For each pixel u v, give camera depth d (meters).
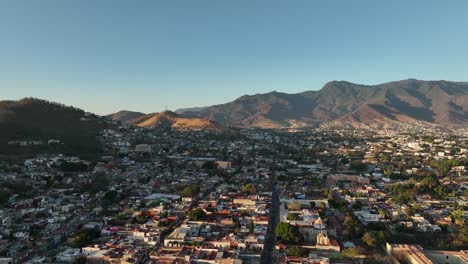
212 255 170.75
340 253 182.50
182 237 191.00
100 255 170.50
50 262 168.25
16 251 180.75
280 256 174.38
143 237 199.12
